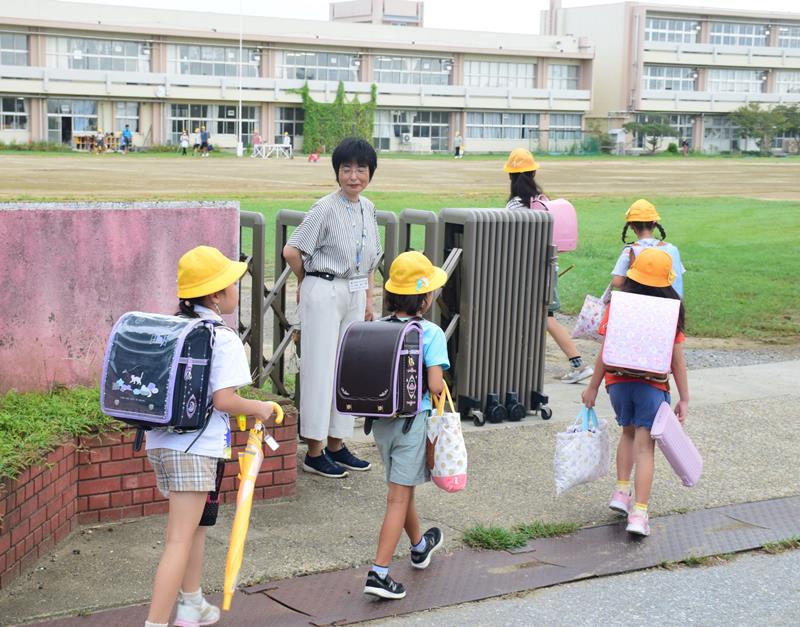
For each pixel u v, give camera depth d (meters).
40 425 5.25
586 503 6.22
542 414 8.02
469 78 86.44
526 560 5.28
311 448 6.58
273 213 22.22
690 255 18.84
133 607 4.51
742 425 8.09
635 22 92.81
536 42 88.69
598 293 14.61
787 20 99.50
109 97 69.31
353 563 5.14
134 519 5.52
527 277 7.87
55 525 5.09
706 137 97.19
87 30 69.12
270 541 5.39
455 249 7.57
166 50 72.88
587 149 89.38
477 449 7.18
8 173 36.31
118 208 6.22
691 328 12.76
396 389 4.60
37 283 5.99
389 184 37.12
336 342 6.46
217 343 4.04
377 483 6.48
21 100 66.81
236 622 4.42
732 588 5.03
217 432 4.09
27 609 4.45
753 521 5.98
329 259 6.39
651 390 5.66
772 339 12.30
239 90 73.31
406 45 82.12
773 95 98.38
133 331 4.00
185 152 65.81
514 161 8.77
